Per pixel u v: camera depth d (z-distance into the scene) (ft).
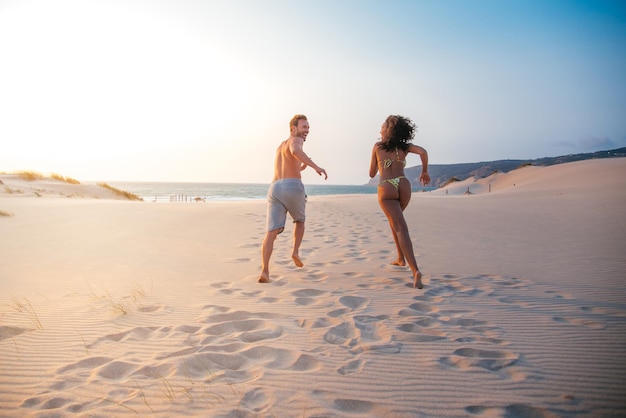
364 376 8.27
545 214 41.78
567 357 9.01
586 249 23.12
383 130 17.67
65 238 26.99
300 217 17.89
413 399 7.39
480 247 24.63
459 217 39.81
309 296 14.39
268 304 13.29
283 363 8.93
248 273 18.21
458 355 9.25
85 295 14.53
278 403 7.27
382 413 6.97
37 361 9.21
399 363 8.82
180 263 20.43
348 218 40.06
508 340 10.02
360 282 16.20
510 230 31.48
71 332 10.92
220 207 47.62
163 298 14.07
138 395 7.61
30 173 95.86
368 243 26.17
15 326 11.37
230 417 6.84
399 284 15.81
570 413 6.87
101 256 21.93
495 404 7.19
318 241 27.02
